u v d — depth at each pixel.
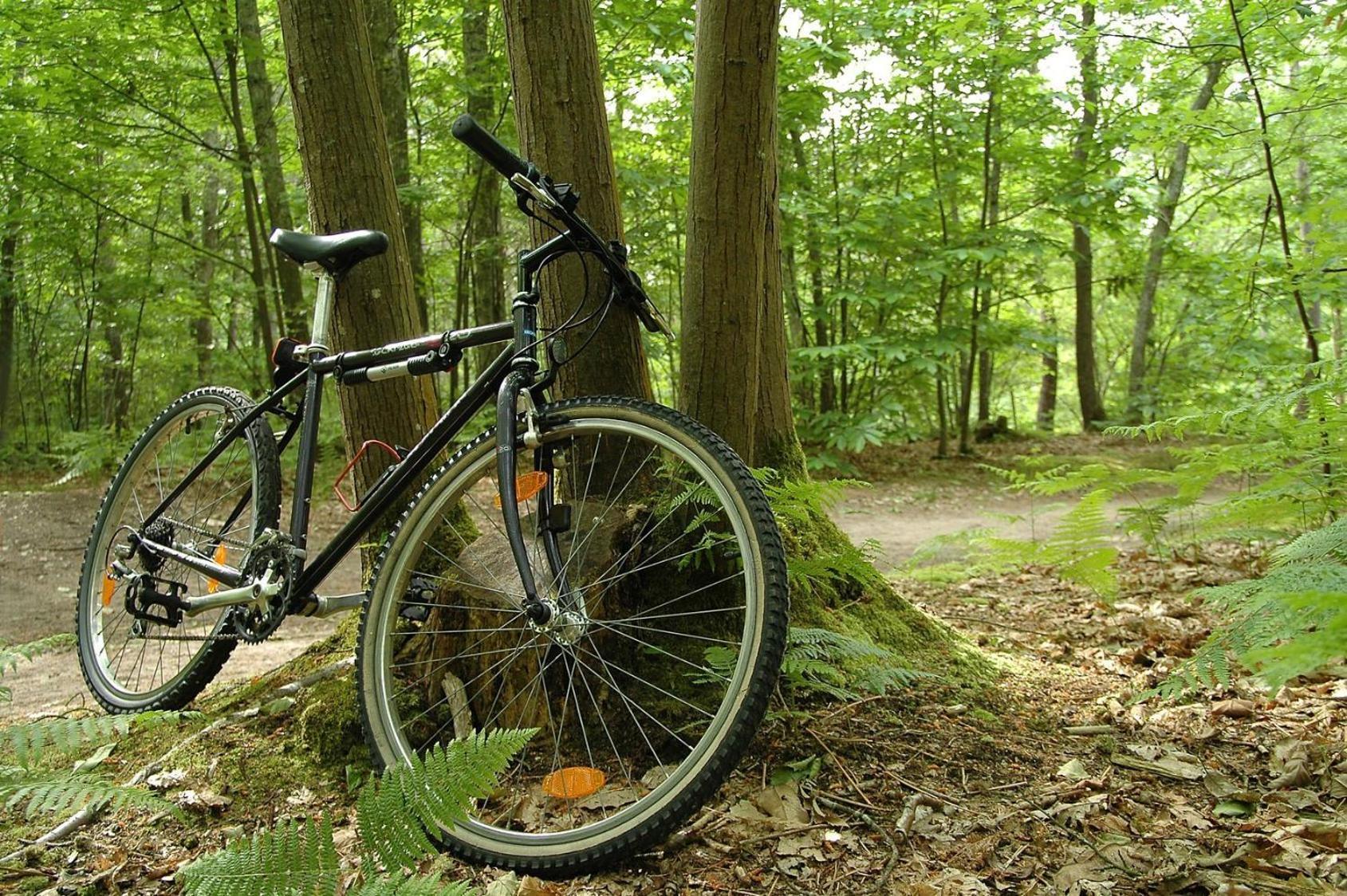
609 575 2.26
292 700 2.46
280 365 2.58
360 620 2.13
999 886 1.64
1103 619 3.57
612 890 1.71
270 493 2.52
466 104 9.09
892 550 6.20
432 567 2.62
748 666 1.71
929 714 2.26
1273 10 4.20
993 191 10.00
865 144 9.68
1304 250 4.19
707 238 2.41
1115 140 8.32
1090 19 7.50
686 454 1.87
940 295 9.49
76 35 7.22
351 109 2.68
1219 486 7.55
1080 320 12.44
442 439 2.18
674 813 1.69
